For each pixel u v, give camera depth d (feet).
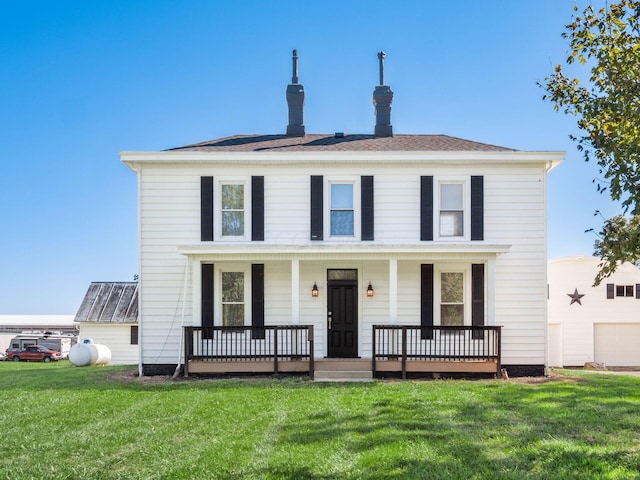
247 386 34.81
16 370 49.70
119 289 87.30
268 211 43.65
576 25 20.53
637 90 18.12
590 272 67.36
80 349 60.29
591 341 66.69
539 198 43.11
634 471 16.72
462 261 43.14
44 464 18.71
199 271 41.04
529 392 31.42
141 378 40.06
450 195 43.86
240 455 19.02
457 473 16.70
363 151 42.83
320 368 40.45
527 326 42.39
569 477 16.24
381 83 52.85
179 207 43.39
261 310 43.14
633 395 30.22
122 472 17.83
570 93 21.30
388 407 26.73
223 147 45.80
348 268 43.96
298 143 48.47
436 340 42.29
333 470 17.20
